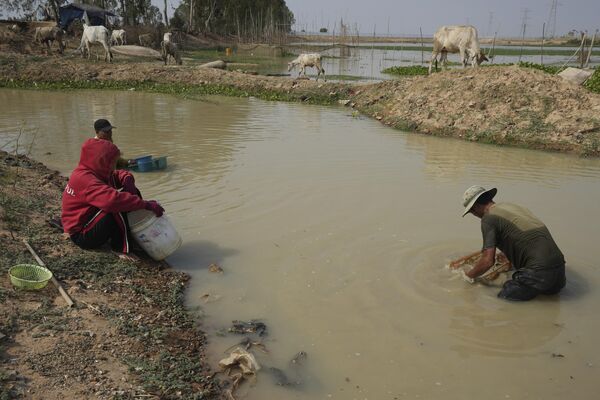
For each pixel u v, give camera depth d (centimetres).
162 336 429
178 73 2262
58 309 434
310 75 2975
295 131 1300
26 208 640
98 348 393
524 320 476
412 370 408
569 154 1163
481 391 386
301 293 513
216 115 1522
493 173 963
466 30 2219
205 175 873
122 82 2208
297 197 775
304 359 417
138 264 549
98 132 586
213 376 391
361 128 1388
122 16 4975
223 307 488
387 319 473
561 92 1341
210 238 630
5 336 382
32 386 339
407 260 580
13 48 2967
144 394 352
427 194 809
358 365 412
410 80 1731
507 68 1488
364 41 10288
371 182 865
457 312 485
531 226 499
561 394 384
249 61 4059
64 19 3662
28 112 1490
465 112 1376
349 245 615
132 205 536
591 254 606
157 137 1173
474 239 634
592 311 491
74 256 532
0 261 486
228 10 6869
